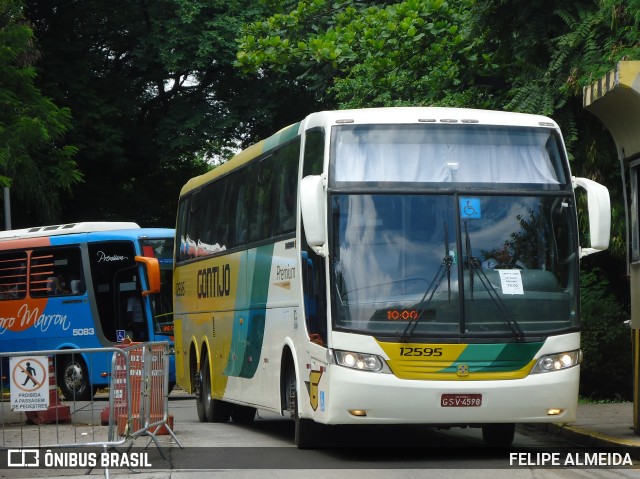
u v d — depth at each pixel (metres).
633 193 14.03
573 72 17.36
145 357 13.48
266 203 15.37
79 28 39.47
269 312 14.95
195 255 20.00
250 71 23.12
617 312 18.72
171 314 26.55
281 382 14.38
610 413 16.28
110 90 39.88
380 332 11.97
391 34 21.09
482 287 12.16
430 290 12.10
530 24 18.19
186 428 17.42
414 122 12.76
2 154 28.38
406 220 12.34
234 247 17.08
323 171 12.57
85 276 27.05
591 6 17.73
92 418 13.41
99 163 40.38
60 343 27.27
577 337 12.34
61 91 37.88
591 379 18.53
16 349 27.91
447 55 20.84
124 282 26.67
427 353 11.95
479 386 11.92
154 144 40.66
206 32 37.81
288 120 42.22
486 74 20.62
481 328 12.06
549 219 12.58
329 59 21.98
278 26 23.22
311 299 12.88
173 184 43.75
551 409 12.13
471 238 12.30
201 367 19.34
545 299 12.30
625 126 13.84
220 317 17.92
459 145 12.72
